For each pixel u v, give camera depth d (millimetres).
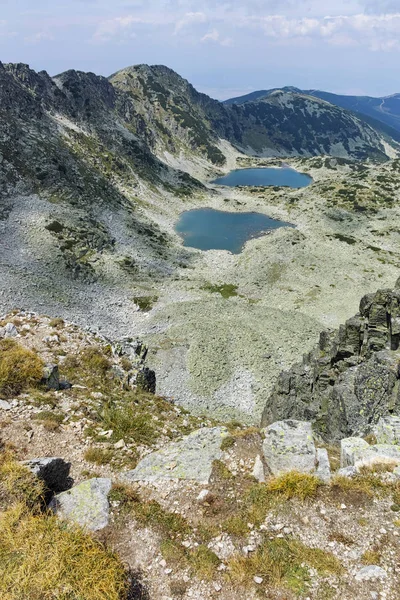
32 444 16203
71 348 27531
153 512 13102
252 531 12312
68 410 19500
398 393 22469
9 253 79500
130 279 89938
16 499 12078
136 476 15062
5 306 61625
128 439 18406
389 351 26812
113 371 26766
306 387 35844
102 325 67938
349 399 25109
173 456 16281
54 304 68625
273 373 54875
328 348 38500
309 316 73562
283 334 63812
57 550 10359
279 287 87625
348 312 75750
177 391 50250
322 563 11016
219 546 11891
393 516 12312
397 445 15477
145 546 11836
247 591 10484
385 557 11062
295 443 15953
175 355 56906
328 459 15555
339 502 13055
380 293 31531
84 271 85125
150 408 23984
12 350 22234
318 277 90625
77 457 16188
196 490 14141
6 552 10375
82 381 24031
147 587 10695
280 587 10484
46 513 12031
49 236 90688
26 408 18578
